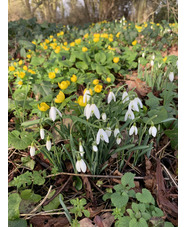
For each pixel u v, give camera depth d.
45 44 4.88
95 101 1.99
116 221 1.46
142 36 5.90
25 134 1.90
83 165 1.47
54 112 1.58
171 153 2.15
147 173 1.84
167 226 1.36
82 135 1.91
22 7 11.35
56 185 1.82
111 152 1.87
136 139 2.19
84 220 1.50
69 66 3.53
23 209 1.59
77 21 13.54
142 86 3.20
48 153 1.87
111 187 1.74
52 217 1.55
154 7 9.55
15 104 2.48
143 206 1.45
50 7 12.97
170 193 1.73
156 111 2.21
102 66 3.52
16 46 5.29
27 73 3.04
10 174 1.92
